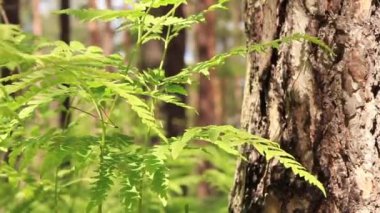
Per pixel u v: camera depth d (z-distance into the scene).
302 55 2.20
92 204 2.01
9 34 2.33
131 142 2.23
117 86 1.91
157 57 6.57
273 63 2.29
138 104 1.83
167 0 2.14
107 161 2.10
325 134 2.16
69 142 2.11
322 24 2.16
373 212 2.11
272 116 2.29
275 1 2.29
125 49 12.27
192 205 4.64
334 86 2.15
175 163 4.34
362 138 2.12
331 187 2.16
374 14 2.12
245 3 2.45
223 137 1.98
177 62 6.66
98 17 2.10
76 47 2.31
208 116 13.92
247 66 2.49
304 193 2.20
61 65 1.76
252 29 2.40
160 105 6.60
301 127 2.20
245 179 2.41
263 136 2.33
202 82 13.91
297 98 2.21
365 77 2.11
